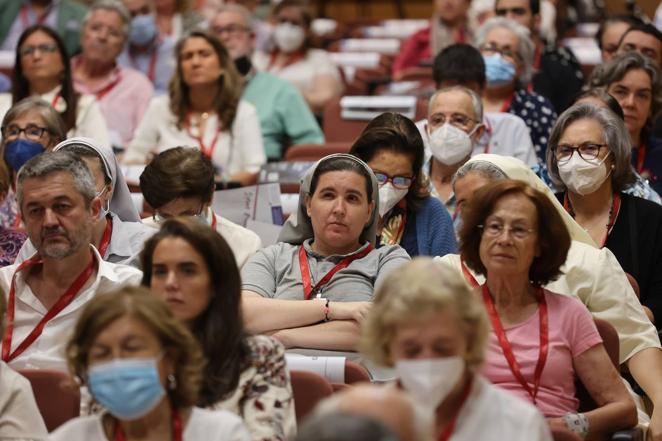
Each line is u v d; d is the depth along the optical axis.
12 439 9.75
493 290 10.64
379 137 13.51
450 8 27.08
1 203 14.27
